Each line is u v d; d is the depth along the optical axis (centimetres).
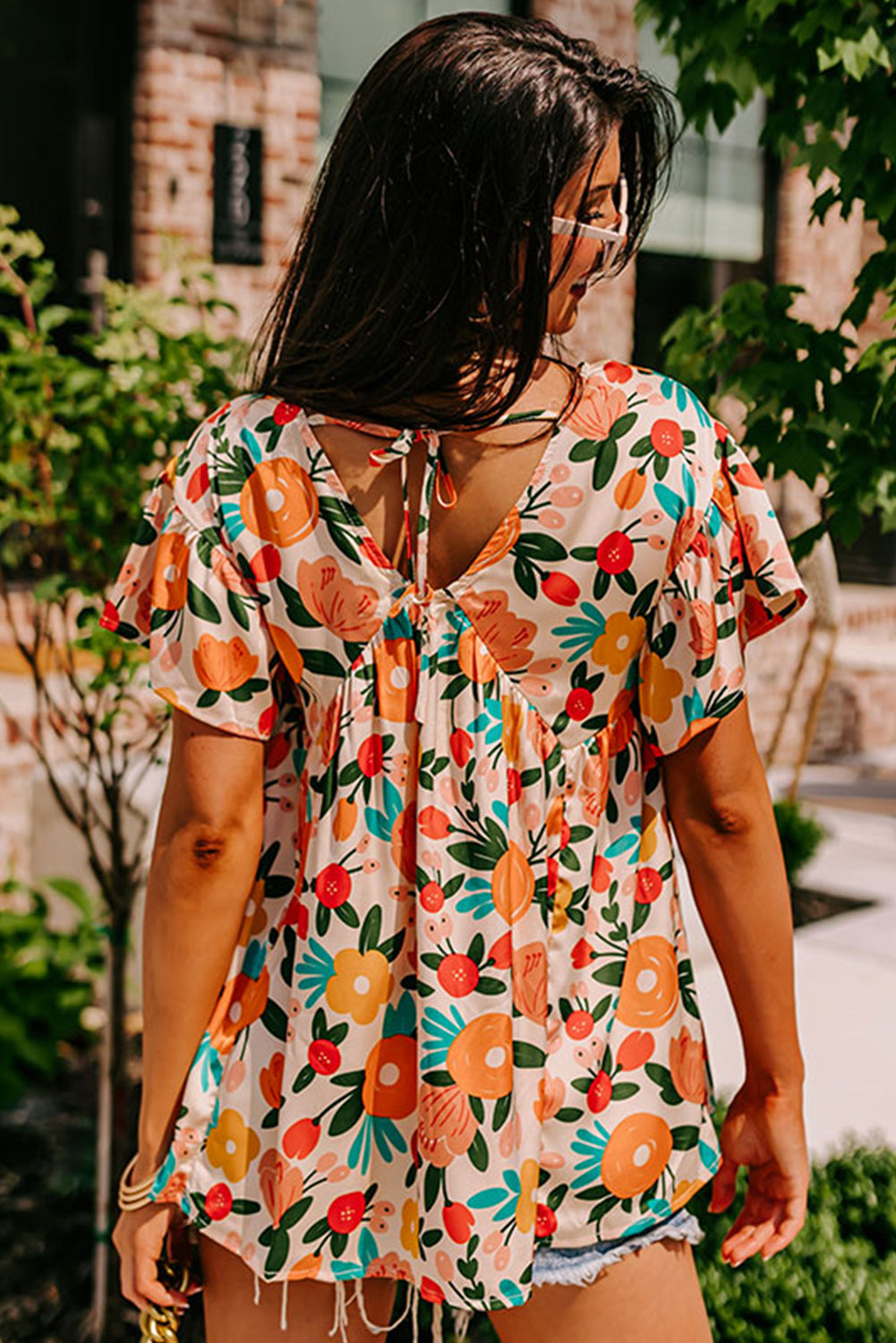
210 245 580
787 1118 165
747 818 158
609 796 158
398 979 156
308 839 156
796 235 802
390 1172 158
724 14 279
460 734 152
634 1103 158
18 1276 372
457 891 152
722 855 159
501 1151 152
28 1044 459
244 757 156
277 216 593
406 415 149
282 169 594
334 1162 157
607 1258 158
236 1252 160
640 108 152
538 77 144
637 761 159
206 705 154
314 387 151
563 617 150
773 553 155
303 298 155
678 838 161
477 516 149
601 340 716
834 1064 499
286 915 160
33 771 519
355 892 154
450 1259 152
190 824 156
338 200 150
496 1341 296
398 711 153
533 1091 153
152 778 483
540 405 149
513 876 152
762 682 867
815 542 279
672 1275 163
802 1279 279
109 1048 354
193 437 159
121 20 568
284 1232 157
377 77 147
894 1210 302
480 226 143
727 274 796
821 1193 304
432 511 150
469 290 144
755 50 279
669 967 161
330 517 151
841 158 271
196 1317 344
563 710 153
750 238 798
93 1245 387
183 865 156
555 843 154
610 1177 156
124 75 569
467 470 149
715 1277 281
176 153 570
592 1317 160
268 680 156
